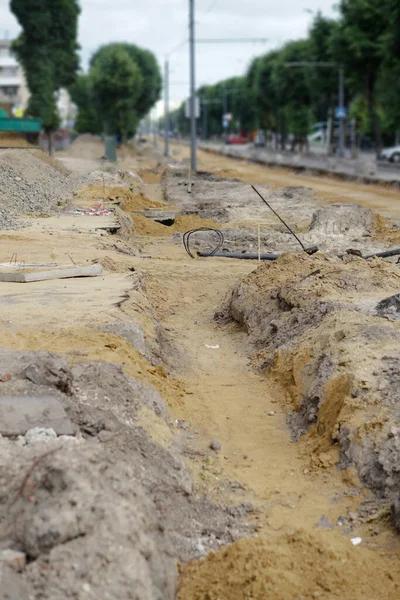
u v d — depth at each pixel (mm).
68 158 54500
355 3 49469
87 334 10344
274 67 73875
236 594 6488
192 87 47625
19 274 14133
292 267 14898
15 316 11258
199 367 12031
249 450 9266
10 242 19062
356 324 10789
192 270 18125
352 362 9711
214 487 8234
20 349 9562
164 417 9141
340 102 55812
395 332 10430
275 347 12078
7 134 48250
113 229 22016
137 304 12641
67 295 12812
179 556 6902
